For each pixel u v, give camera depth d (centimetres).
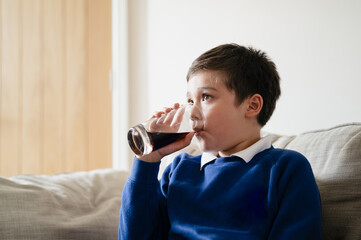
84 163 285
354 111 172
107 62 283
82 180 131
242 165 98
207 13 229
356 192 94
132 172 104
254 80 104
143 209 101
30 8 280
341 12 177
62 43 283
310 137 116
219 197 97
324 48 182
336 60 178
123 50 271
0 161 279
